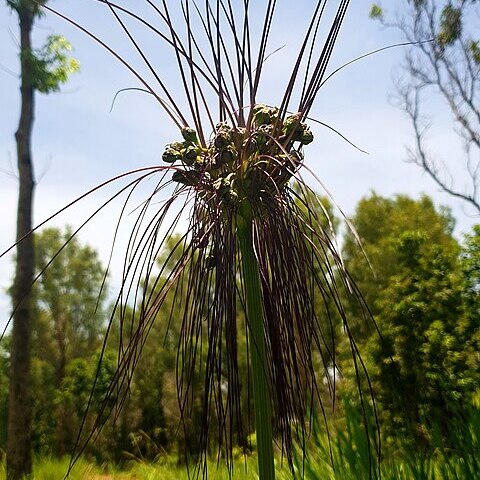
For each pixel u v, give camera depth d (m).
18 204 10.41
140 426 15.78
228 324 1.58
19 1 10.02
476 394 3.81
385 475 2.95
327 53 1.55
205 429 1.55
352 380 9.16
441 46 13.98
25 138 10.55
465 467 2.87
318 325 1.60
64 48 10.37
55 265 26.45
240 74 1.54
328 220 1.35
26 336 10.22
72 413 21.05
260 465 1.51
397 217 20.34
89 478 9.40
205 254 1.59
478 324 10.59
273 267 1.60
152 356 16.02
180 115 1.55
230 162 1.47
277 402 1.63
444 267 11.34
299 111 1.55
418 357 10.19
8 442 10.00
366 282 13.40
